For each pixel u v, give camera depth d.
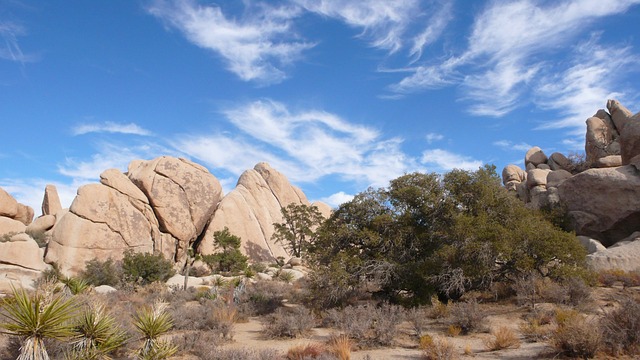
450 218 20.56
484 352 10.97
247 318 18.52
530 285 16.95
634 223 28.56
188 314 16.83
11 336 9.77
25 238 40.16
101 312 9.20
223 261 50.22
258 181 78.50
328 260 20.83
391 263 19.64
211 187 63.19
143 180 58.62
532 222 20.84
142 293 30.03
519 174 47.28
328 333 14.72
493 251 18.52
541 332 11.79
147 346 9.52
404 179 22.27
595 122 41.69
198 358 11.12
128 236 52.81
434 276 18.52
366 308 16.52
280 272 42.66
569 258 19.06
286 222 71.06
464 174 21.45
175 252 57.72
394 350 11.77
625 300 10.00
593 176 30.22
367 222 21.55
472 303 14.96
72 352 8.23
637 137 31.30
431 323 15.51
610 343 9.16
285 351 11.92
